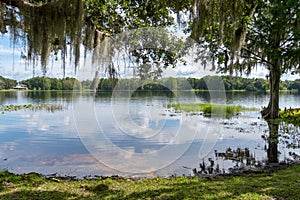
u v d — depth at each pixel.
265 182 3.92
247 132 8.98
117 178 4.36
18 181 4.00
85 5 5.54
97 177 4.45
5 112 14.67
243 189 3.59
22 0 4.91
